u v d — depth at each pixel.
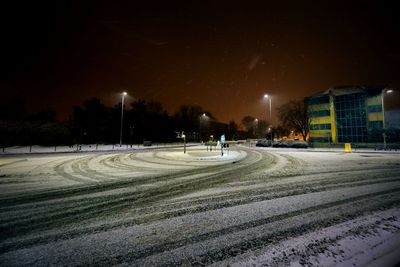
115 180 9.51
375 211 5.28
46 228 4.52
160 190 7.68
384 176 9.78
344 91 40.00
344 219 4.79
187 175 10.62
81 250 3.59
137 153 26.00
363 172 10.88
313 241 3.80
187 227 4.46
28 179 9.80
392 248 3.55
